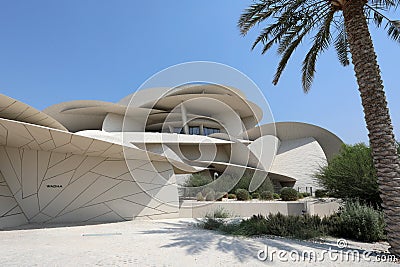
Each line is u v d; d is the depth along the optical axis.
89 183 12.22
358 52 6.96
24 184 11.05
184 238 7.55
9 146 10.86
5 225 9.96
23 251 5.77
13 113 10.98
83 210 11.91
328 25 9.41
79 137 9.77
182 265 4.81
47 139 9.99
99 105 34.75
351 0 7.27
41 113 11.40
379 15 9.00
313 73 11.09
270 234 8.45
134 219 12.54
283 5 8.67
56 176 11.69
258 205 14.89
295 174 35.25
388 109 6.60
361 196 12.71
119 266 4.67
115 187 12.62
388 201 6.08
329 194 15.72
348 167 13.91
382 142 6.34
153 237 7.74
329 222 9.33
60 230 9.23
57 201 11.57
